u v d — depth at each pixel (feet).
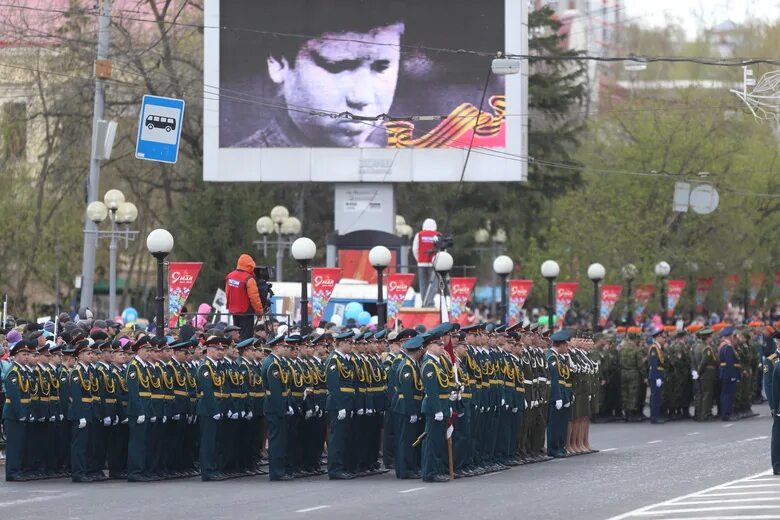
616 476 160.56
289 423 169.99
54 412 170.71
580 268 388.16
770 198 424.05
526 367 183.73
